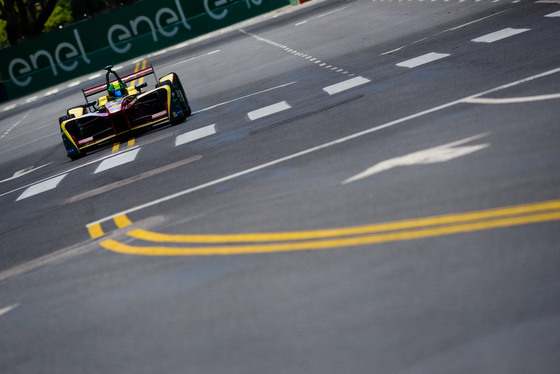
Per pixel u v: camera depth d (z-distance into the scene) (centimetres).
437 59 6688
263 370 2108
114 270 3391
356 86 6594
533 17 7350
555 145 3300
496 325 2020
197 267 3094
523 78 4884
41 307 3197
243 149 5294
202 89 10000
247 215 3641
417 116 4666
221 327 2461
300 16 17575
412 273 2452
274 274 2773
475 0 10575
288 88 7794
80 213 4819
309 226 3198
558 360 1814
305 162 4350
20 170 7850
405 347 2033
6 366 2672
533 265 2273
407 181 3403
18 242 4553
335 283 2542
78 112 7319
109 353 2512
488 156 3422
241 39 16325
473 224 2700
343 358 2061
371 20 12319
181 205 4228
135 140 7125
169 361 2325
